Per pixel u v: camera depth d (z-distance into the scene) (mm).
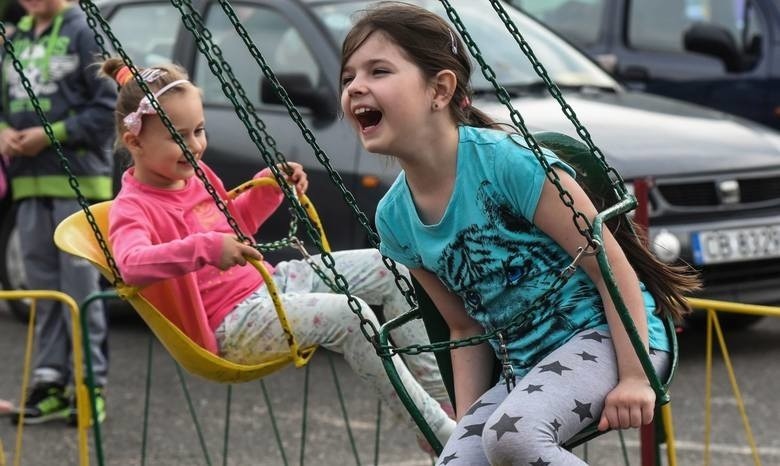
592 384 3133
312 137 3047
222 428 6211
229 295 4113
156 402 6652
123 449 5941
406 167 3240
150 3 8180
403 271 4164
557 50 8086
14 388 6902
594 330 3229
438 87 3174
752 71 9609
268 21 7672
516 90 7512
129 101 4105
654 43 9820
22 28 6301
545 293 3109
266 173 4234
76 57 6148
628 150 6902
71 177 3709
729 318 7516
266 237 7180
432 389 4277
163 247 3719
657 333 3346
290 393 6727
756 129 7500
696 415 6250
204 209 4234
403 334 4188
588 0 10039
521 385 3146
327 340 4027
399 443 5941
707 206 6914
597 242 3016
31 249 6277
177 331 3771
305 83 7258
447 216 3242
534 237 3221
